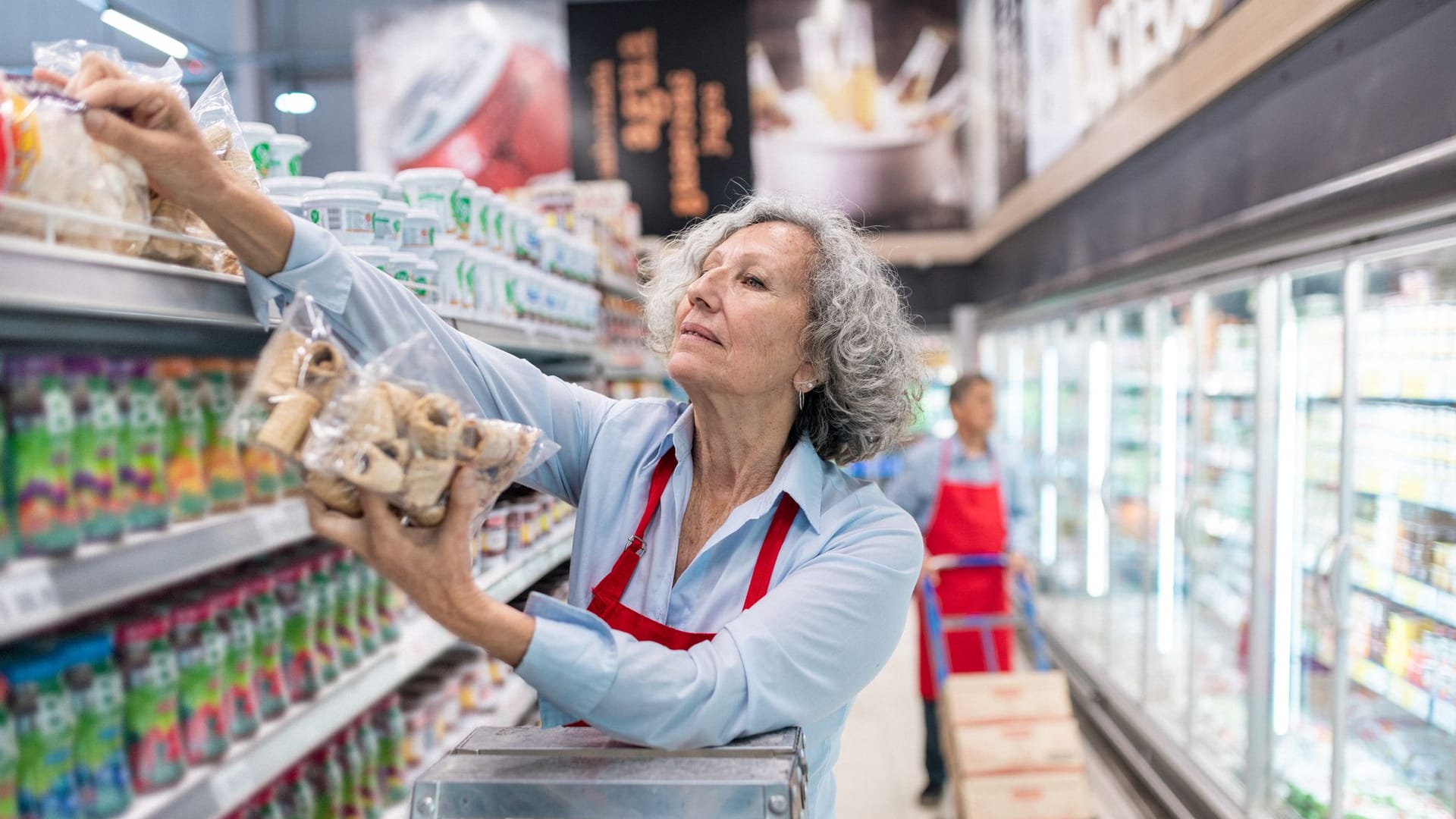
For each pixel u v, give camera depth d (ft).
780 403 4.75
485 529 7.50
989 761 11.62
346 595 6.04
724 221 4.97
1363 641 10.05
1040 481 22.27
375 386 3.19
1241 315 12.69
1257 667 11.23
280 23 27.32
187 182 3.42
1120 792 14.12
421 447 3.12
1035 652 13.03
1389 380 9.49
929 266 30.14
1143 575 15.31
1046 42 18.61
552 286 8.79
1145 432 15.80
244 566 5.41
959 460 14.46
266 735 4.98
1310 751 10.98
